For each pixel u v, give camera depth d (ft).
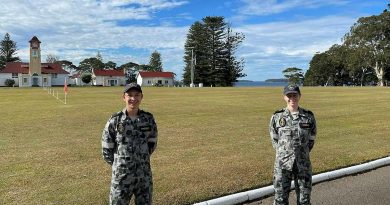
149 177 14.87
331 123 47.57
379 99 87.81
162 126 45.55
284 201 17.60
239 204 21.24
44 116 57.21
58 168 26.30
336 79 335.06
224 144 34.71
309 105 72.38
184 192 21.71
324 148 32.81
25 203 19.70
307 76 347.36
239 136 38.83
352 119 51.44
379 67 254.88
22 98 106.73
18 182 23.09
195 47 320.70
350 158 29.68
